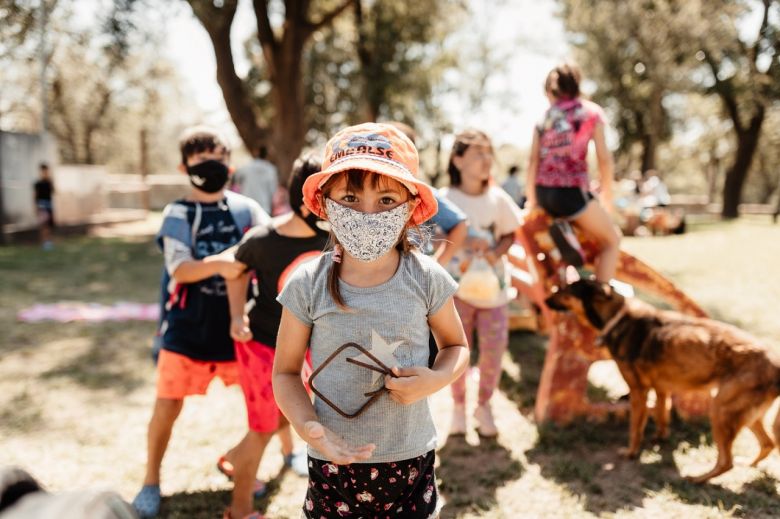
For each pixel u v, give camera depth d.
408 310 1.93
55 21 18.08
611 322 4.04
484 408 4.43
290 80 17.58
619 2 25.97
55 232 17.80
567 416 4.50
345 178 1.91
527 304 7.07
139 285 9.90
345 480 1.97
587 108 4.43
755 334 6.30
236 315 3.10
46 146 17.70
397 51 23.11
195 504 3.47
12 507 0.99
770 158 45.38
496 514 3.34
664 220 17.34
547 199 4.57
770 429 4.31
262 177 10.84
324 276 1.96
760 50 27.45
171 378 3.37
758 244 14.12
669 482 3.67
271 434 3.15
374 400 1.90
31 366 5.79
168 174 58.09
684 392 3.87
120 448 4.16
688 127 37.50
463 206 4.29
